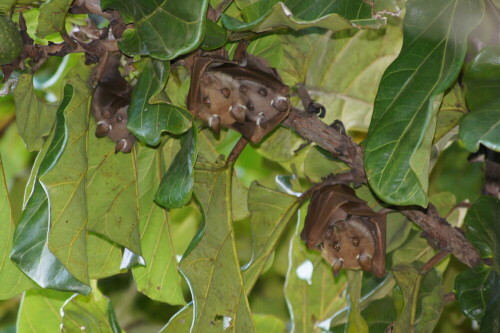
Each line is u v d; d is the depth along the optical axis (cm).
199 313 379
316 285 417
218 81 376
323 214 384
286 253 457
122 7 373
